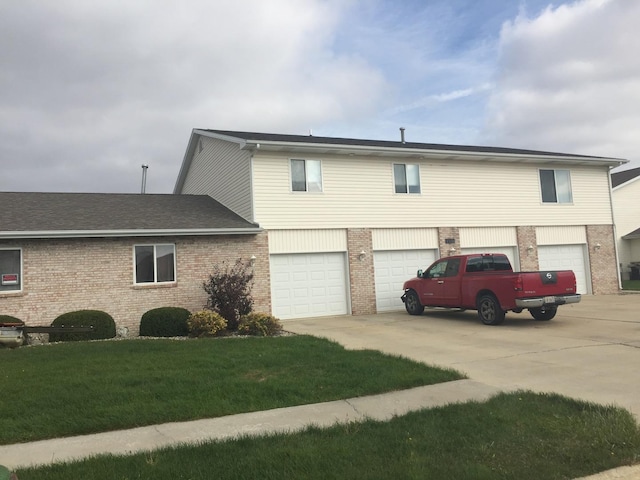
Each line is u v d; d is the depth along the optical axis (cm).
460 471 463
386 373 835
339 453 509
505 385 775
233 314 1500
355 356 984
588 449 515
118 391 741
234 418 646
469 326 1430
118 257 1521
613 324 1351
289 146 1742
